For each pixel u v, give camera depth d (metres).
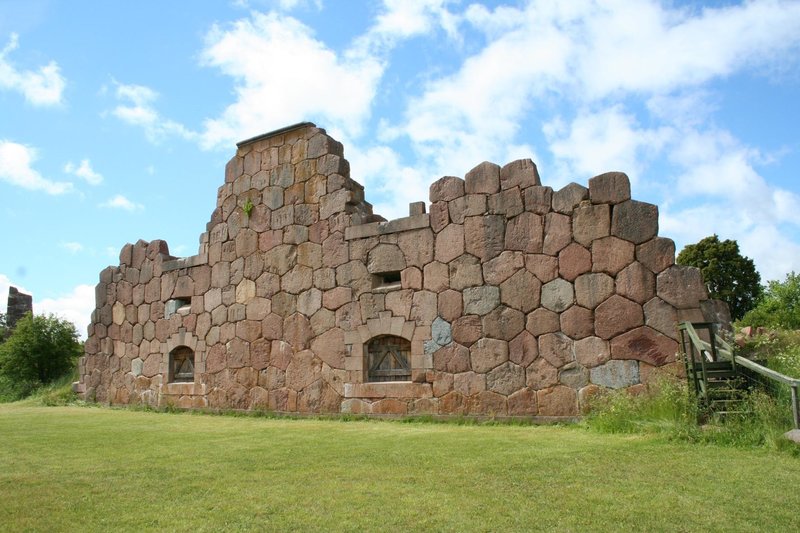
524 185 10.47
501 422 10.10
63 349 22.91
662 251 9.35
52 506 5.22
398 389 11.32
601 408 9.30
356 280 12.13
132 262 16.67
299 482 5.87
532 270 10.23
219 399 13.99
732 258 33.03
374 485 5.66
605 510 4.74
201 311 14.70
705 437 7.14
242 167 14.40
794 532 4.21
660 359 9.16
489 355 10.45
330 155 12.96
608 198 9.80
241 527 4.56
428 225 11.32
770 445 6.55
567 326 9.86
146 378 15.77
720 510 4.67
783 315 22.69
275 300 13.33
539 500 5.03
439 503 5.02
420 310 11.23
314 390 12.43
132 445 8.51
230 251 14.33
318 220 12.91
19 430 10.39
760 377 7.82
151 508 5.11
